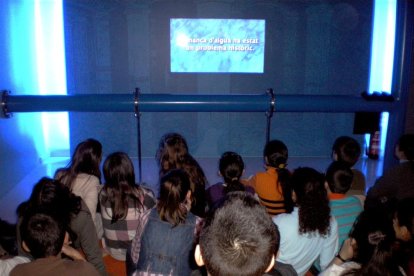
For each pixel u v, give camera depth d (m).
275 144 2.35
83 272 1.27
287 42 5.83
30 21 5.37
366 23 5.80
